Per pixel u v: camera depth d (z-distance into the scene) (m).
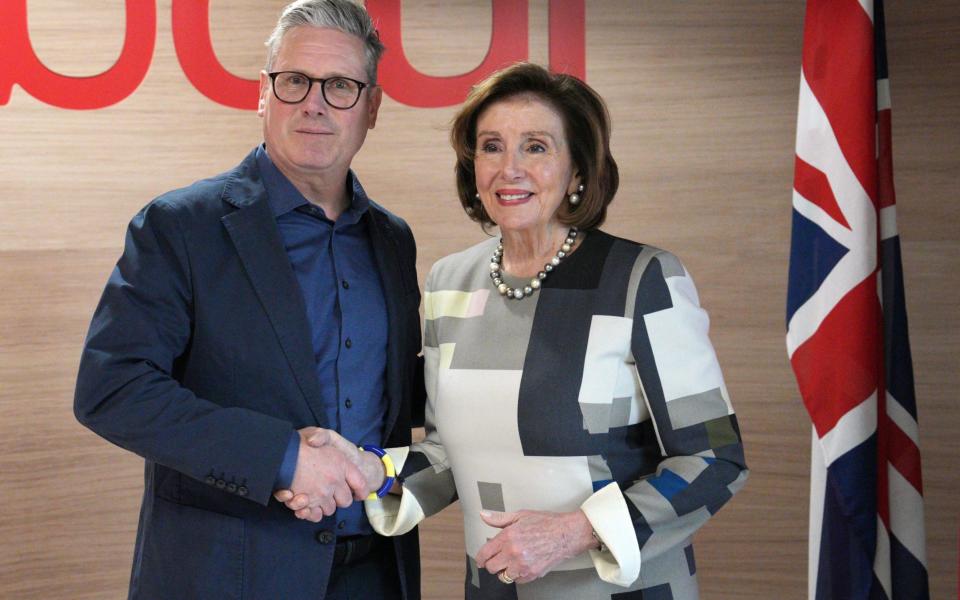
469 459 1.80
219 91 3.05
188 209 1.84
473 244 3.11
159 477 1.87
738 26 3.03
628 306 1.74
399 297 2.01
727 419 1.74
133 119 3.03
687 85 3.05
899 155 2.98
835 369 2.31
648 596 1.73
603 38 3.06
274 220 1.89
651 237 3.08
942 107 2.96
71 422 3.02
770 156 3.04
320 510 1.73
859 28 2.31
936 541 2.98
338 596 1.92
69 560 3.04
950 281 2.97
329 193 1.97
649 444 1.82
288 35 1.91
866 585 2.32
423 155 3.10
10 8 2.96
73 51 3.00
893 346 2.39
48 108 2.99
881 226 2.40
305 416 1.84
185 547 1.79
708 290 3.07
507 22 3.06
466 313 1.89
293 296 1.85
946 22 2.94
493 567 1.62
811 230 2.38
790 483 3.08
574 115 1.81
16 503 2.99
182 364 1.88
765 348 3.06
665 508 1.65
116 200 3.03
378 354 1.97
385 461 1.86
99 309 1.80
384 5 3.07
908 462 2.38
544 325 1.77
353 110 1.92
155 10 3.02
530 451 1.73
